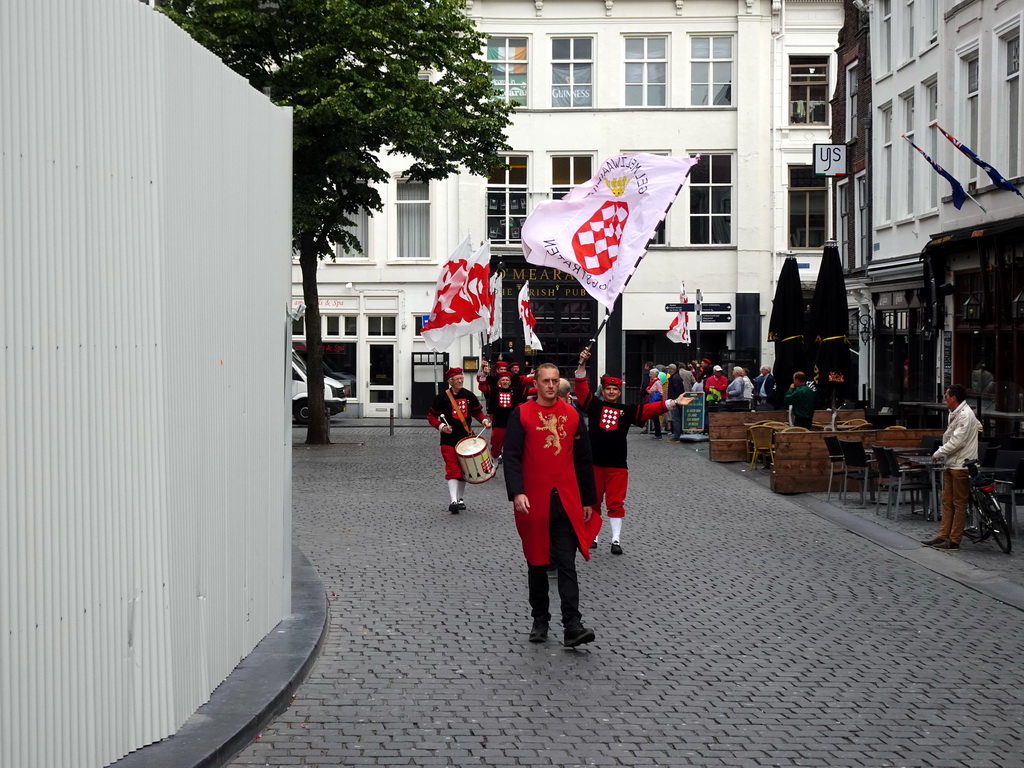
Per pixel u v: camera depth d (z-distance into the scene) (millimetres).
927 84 28281
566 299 43781
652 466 24219
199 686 6949
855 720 7320
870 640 9445
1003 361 23703
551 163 44188
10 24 4973
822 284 24031
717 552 13602
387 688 7863
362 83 26156
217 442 7348
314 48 25812
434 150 27328
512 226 44000
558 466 9125
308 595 10414
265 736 6801
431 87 27500
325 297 43188
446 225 43250
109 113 5762
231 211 7680
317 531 14633
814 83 44062
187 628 6703
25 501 5086
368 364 43344
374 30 26156
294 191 26672
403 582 11477
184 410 6664
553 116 44062
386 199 42938
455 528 14977
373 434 33281
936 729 7164
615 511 13391
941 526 14227
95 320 5633
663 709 7484
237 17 25781
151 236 6168
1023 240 22609
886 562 13133
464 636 9344
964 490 13992
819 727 7168
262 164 8562
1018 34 22875
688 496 19016
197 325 6926
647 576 12055
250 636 8266
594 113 44094
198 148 6961
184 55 6703
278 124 9055
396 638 9242
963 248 25359
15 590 5016
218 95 7398
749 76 43875
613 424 13297
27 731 5098
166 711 6344
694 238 44406
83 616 5551
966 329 25609
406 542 13852
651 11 43969
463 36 29156
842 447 18000
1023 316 22703
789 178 44094
